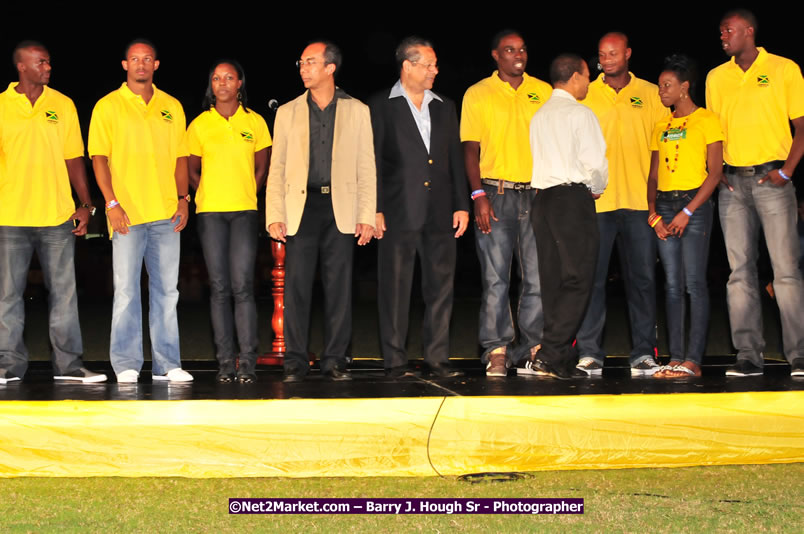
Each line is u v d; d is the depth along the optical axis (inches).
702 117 188.5
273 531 124.2
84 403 144.9
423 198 181.0
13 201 174.7
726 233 189.3
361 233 177.9
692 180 189.6
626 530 123.4
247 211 180.9
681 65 190.1
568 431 149.9
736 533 121.6
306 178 178.2
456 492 141.9
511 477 150.0
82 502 136.3
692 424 152.1
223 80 180.9
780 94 183.0
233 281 180.4
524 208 193.8
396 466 147.3
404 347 183.6
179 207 183.9
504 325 191.0
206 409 145.9
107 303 601.0
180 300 629.6
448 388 162.2
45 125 176.4
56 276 179.0
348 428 146.4
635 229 196.2
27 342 354.0
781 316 185.5
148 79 179.3
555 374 179.9
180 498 138.9
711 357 225.6
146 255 183.0
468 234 687.1
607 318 476.4
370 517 131.5
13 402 144.8
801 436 154.6
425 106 184.7
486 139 193.2
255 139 185.3
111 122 176.9
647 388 161.5
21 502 136.1
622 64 196.2
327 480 149.7
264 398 149.6
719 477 150.6
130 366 178.9
